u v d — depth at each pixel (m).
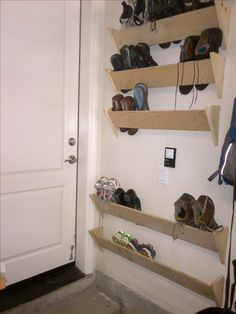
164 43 1.73
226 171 1.38
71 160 2.24
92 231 2.20
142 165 1.94
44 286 2.09
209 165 1.59
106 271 2.23
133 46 1.78
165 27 1.64
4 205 1.94
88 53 2.09
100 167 2.24
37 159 2.05
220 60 1.42
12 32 1.82
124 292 2.04
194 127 1.55
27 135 1.97
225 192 1.52
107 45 2.09
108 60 2.10
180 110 1.54
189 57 1.52
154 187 1.87
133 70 1.75
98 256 2.29
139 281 2.00
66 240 2.31
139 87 1.78
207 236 1.51
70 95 2.17
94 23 2.06
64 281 2.17
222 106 1.50
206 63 1.44
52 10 2.00
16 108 1.90
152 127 1.76
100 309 1.96
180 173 1.72
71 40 2.12
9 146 1.90
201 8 1.46
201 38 1.47
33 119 1.99
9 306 1.84
